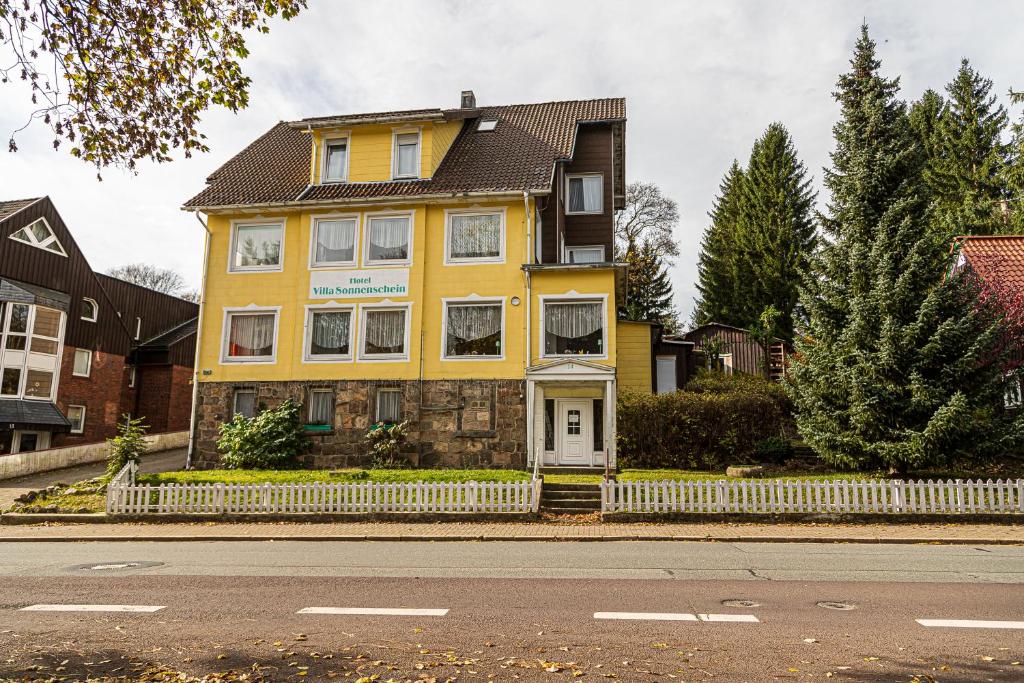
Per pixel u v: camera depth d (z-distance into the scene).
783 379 21.77
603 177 28.88
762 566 10.69
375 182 24.59
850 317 18.78
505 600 8.39
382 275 23.22
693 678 5.59
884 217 19.05
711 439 21.42
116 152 8.11
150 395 35.62
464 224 23.30
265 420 21.88
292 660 6.12
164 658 6.22
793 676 5.62
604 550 12.34
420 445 22.11
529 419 21.55
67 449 26.67
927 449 16.73
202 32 7.81
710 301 49.81
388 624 7.30
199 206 23.84
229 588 9.27
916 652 6.24
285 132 30.02
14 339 28.05
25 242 28.72
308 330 23.34
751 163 48.81
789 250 44.50
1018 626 7.11
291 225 24.06
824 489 15.23
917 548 12.48
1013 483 14.95
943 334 17.00
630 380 24.69
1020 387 19.59
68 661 6.15
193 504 16.42
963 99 40.47
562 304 22.42
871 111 20.33
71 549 13.12
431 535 14.02
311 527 15.30
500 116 30.05
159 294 38.53
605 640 6.66
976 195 37.03
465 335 22.73
